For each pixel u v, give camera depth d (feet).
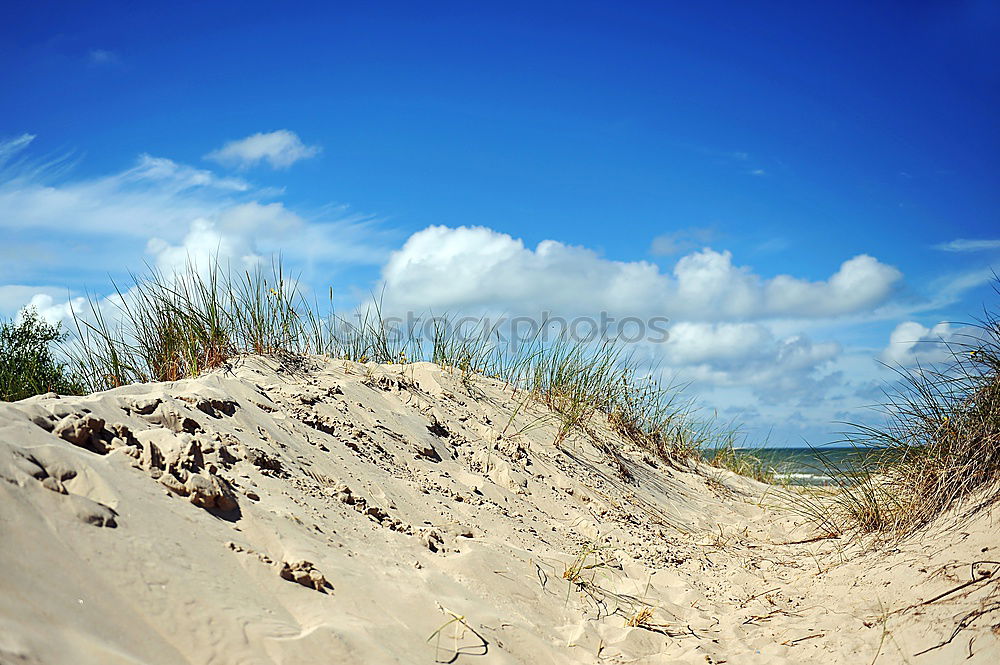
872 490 17.94
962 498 14.64
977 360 15.56
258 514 10.64
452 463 19.21
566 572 14.37
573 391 28.22
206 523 9.65
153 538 8.47
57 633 6.17
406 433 19.13
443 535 14.16
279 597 8.98
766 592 15.43
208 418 13.51
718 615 14.20
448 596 11.33
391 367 24.56
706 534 20.97
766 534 21.29
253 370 19.33
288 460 13.82
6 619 5.91
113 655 6.26
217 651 7.39
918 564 13.39
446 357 27.66
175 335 19.45
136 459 10.19
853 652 11.43
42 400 10.99
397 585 10.82
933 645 10.63
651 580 15.76
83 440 10.00
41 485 8.02
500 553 14.06
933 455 15.98
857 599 13.32
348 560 10.90
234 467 12.11
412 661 8.84
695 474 28.12
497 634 10.76
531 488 19.74
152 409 12.25
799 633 12.67
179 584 7.98
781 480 29.68
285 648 7.86
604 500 21.04
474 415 23.17
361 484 14.71
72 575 7.14
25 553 6.97
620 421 28.96
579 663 11.16
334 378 20.72
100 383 18.86
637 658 11.75
